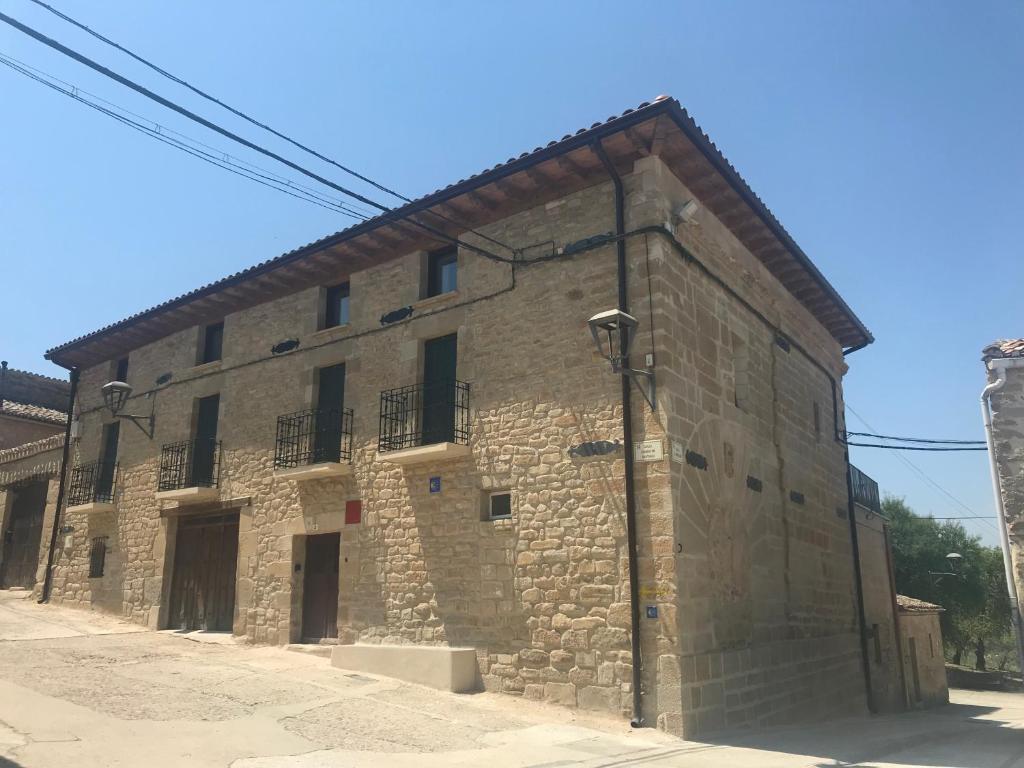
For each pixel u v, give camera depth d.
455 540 10.01
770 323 12.38
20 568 18.16
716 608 8.98
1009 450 8.93
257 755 6.12
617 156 9.57
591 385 9.25
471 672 9.38
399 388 11.20
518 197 10.39
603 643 8.45
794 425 12.76
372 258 12.12
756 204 10.79
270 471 12.58
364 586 10.82
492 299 10.46
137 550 14.52
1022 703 23.92
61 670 9.23
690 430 9.13
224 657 10.87
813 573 12.45
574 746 7.05
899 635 17.53
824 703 11.70
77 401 17.52
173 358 15.16
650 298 9.05
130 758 5.71
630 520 8.49
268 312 13.56
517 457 9.65
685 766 6.34
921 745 8.45
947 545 35.66
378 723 7.55
